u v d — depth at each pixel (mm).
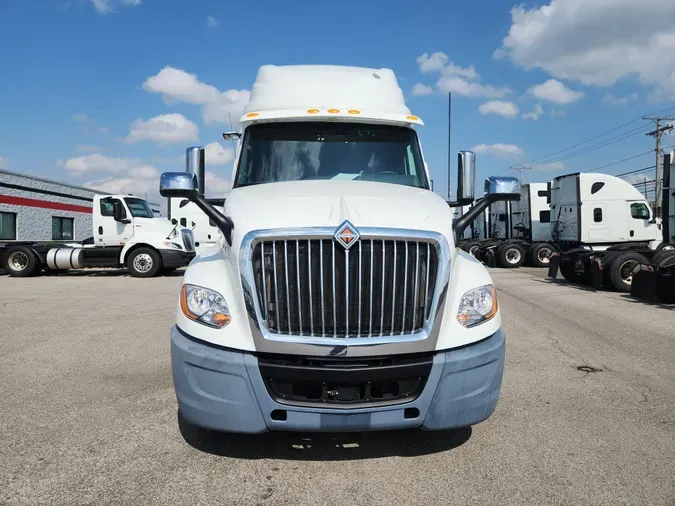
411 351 3094
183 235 17203
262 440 3752
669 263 10016
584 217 18578
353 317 3092
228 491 3051
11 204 23516
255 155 4859
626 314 9117
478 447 3668
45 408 4383
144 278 16172
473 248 24938
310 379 3021
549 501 2959
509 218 25062
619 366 5758
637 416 4266
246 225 3273
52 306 9922
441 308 3199
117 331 7527
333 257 3061
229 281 3312
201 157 4801
